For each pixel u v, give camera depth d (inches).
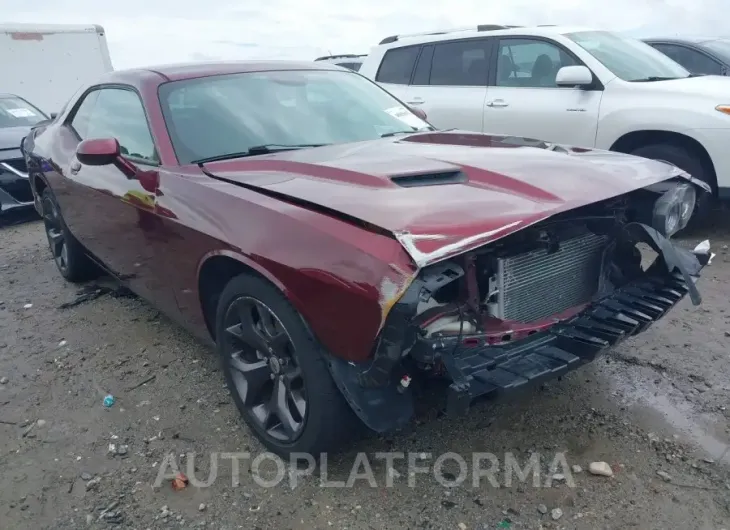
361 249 89.7
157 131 136.8
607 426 120.5
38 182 207.2
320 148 135.6
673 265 115.5
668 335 154.5
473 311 100.3
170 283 134.6
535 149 128.4
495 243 99.6
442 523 99.7
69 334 174.7
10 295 209.3
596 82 242.8
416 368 99.0
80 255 201.2
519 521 99.2
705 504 100.3
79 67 568.7
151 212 130.2
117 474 115.3
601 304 118.1
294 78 160.4
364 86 171.8
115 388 144.6
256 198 109.0
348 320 91.4
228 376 123.7
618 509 100.3
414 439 119.6
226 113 142.2
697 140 217.3
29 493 111.8
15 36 529.7
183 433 126.0
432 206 95.2
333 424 103.3
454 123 283.9
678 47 323.9
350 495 106.8
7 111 366.3
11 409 139.3
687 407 125.3
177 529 101.5
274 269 99.8
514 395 95.7
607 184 108.7
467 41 283.1
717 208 260.5
